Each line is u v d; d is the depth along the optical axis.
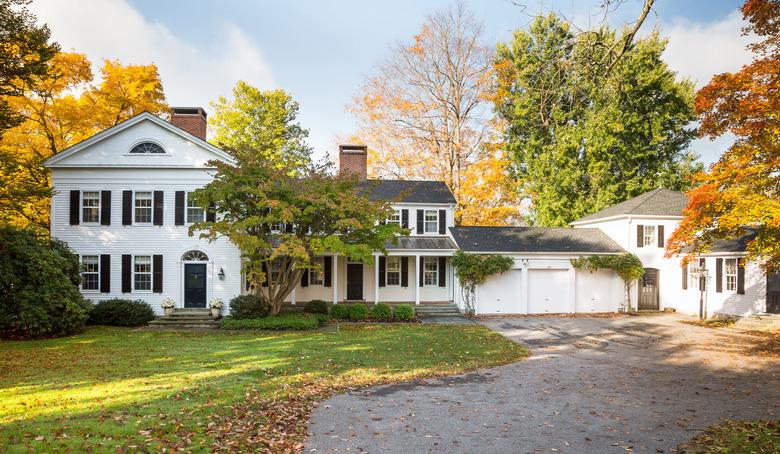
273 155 35.31
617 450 7.27
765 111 13.48
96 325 20.70
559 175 34.12
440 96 35.16
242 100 36.12
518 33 34.09
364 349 15.45
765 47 13.65
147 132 22.58
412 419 8.63
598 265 25.75
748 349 16.16
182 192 22.66
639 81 31.48
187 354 14.29
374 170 35.81
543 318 24.11
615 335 19.08
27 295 17.28
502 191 35.56
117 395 9.52
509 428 8.22
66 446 6.61
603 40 11.54
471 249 25.83
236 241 18.28
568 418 8.81
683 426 8.40
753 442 7.55
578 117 33.66
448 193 28.97
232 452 6.74
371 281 27.08
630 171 34.22
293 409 8.98
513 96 33.44
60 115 24.80
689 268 25.94
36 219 25.42
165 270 22.55
